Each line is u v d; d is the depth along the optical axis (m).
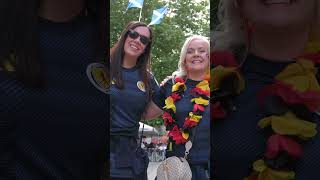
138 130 1.69
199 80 1.77
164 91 1.78
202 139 1.72
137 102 1.67
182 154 1.70
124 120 1.63
